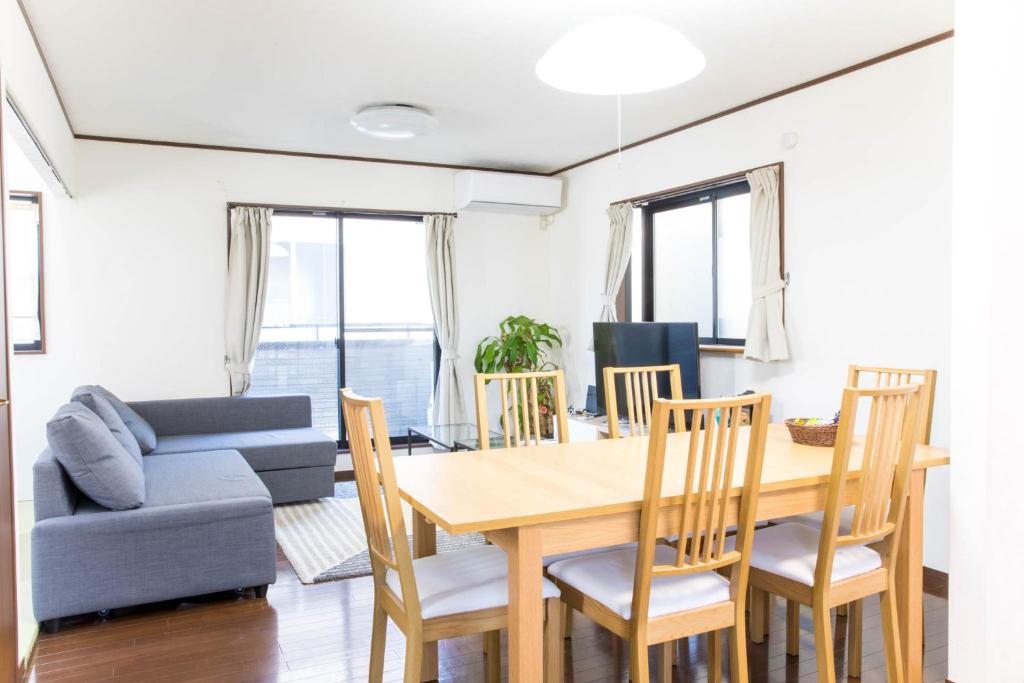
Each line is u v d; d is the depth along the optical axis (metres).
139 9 3.09
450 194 6.29
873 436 2.15
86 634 2.88
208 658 2.67
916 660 2.46
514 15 3.16
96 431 3.05
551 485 2.13
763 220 4.22
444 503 1.92
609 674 2.56
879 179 3.64
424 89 4.16
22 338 5.09
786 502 2.20
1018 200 2.41
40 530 2.86
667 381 4.57
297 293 5.94
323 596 3.29
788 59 3.68
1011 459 2.43
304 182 5.79
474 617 2.03
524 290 6.59
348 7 3.08
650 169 5.28
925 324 3.44
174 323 5.42
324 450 4.91
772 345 4.15
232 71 3.86
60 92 4.17
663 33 2.21
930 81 3.40
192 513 3.09
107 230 5.22
